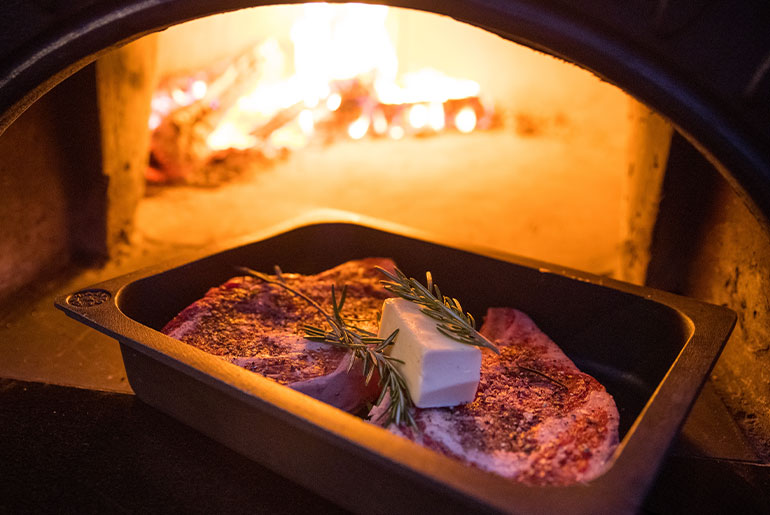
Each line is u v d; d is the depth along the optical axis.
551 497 0.41
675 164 0.79
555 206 1.29
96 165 0.90
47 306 0.83
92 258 0.94
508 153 1.59
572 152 1.61
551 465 0.48
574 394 0.57
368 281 0.72
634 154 0.89
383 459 0.43
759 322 0.69
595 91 1.72
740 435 0.66
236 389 0.48
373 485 0.49
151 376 0.60
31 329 0.78
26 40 0.56
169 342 0.53
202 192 1.26
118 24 0.57
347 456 0.49
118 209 0.96
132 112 0.95
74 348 0.75
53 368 0.71
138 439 0.62
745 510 0.57
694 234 0.81
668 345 0.63
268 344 0.60
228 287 0.67
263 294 0.67
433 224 1.18
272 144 1.47
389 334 0.57
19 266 0.84
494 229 1.18
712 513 0.57
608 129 1.73
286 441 0.53
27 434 0.62
